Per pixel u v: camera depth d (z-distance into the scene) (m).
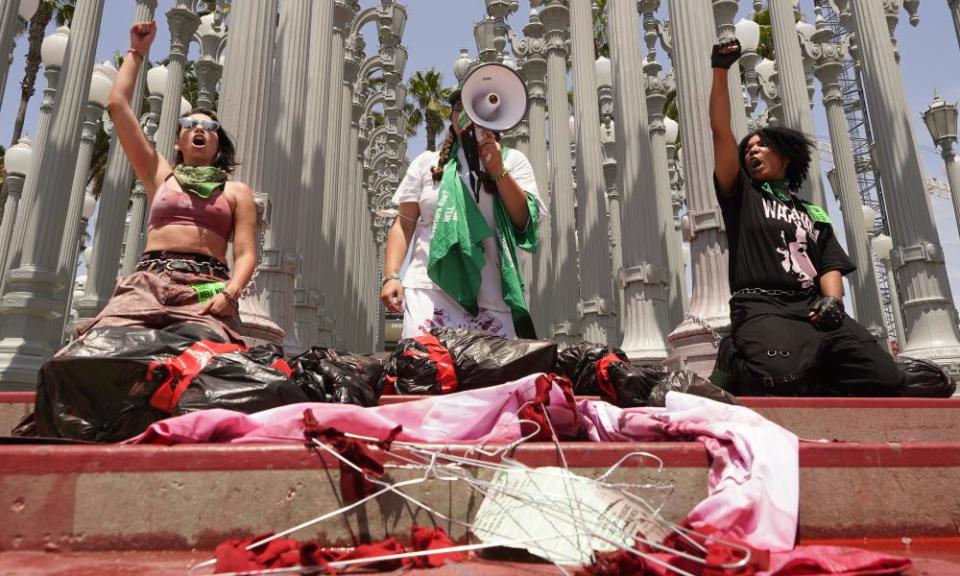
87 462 1.87
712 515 1.92
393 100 22.17
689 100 7.78
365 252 26.00
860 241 15.07
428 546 1.68
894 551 2.03
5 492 1.82
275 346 2.95
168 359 2.58
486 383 3.29
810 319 3.84
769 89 15.78
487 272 3.66
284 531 1.80
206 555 1.80
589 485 1.82
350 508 1.84
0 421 3.54
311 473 1.93
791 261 3.94
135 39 3.65
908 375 4.33
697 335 6.97
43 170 9.29
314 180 12.81
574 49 14.28
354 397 2.96
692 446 2.22
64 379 2.46
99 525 1.84
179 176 3.50
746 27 14.73
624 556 1.47
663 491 2.14
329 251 15.92
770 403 3.64
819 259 4.02
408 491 1.95
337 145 16.59
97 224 12.70
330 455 1.96
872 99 10.17
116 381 2.48
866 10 10.41
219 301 3.18
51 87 12.57
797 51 12.72
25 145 15.36
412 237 3.94
